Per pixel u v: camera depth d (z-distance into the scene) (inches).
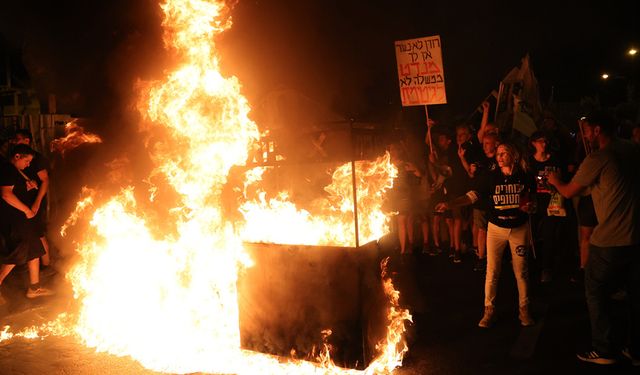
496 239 200.5
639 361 163.2
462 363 169.6
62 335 207.0
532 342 185.0
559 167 268.4
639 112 331.0
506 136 378.0
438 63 296.2
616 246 158.6
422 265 308.0
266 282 169.5
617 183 156.8
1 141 294.4
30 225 254.7
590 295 166.9
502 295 243.4
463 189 317.7
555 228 260.8
